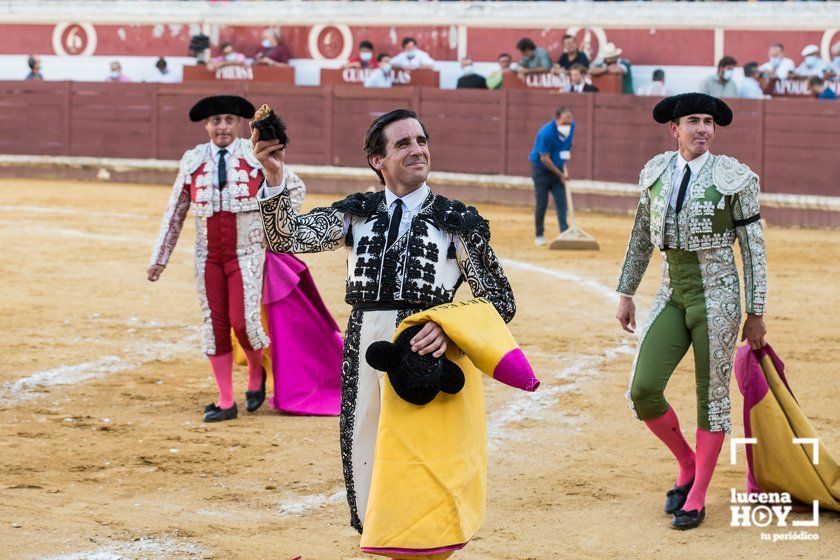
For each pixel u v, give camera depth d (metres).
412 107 25.45
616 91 24.14
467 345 4.52
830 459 6.48
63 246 17.72
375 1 26.80
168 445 7.97
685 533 6.25
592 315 12.55
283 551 5.97
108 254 17.02
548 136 17.70
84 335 11.59
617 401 9.07
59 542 6.08
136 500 6.82
